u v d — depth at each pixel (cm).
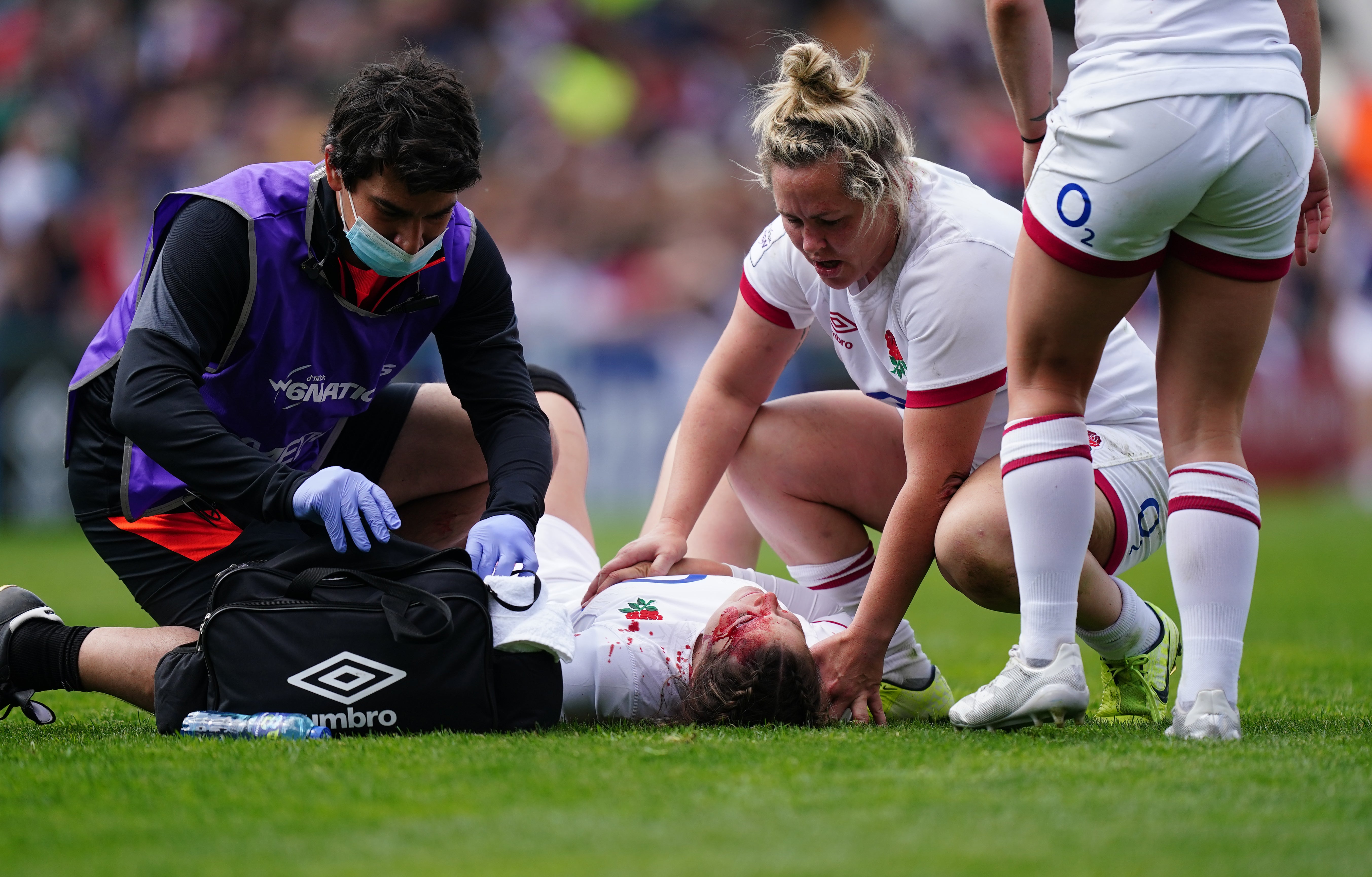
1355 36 6128
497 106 4862
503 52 4953
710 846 658
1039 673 934
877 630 1080
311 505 986
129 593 2464
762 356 1224
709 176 4841
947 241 1058
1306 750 877
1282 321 5075
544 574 1203
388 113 990
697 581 1137
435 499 1326
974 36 5403
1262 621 2116
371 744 912
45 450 3750
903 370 1131
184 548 1148
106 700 1302
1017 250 945
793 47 1043
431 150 986
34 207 4388
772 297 1202
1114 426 1120
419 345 1171
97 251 4256
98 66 4769
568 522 1269
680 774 812
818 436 1226
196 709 988
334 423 1180
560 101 4850
